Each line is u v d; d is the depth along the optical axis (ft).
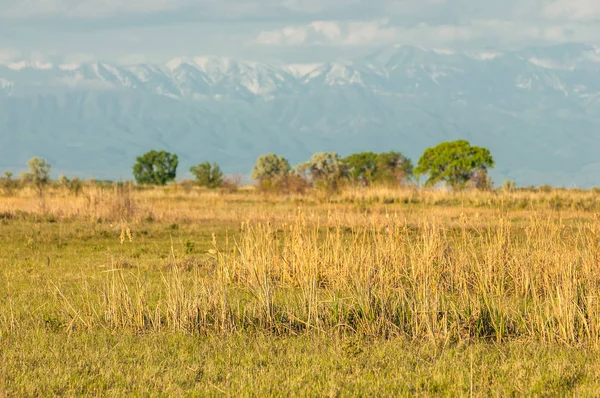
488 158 514.68
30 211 258.78
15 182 468.34
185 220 247.91
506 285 117.08
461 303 98.17
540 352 80.84
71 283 123.24
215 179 600.39
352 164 624.59
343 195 345.72
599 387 68.03
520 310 97.30
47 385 69.46
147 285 111.65
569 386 69.21
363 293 97.45
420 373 72.74
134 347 83.20
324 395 67.00
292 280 122.21
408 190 341.62
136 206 261.85
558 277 106.01
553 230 124.36
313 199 346.33
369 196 330.75
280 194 395.96
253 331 91.56
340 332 90.38
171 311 94.48
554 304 90.63
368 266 114.21
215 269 129.70
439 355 80.43
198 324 93.20
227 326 91.97
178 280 100.78
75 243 190.39
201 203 335.88
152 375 72.33
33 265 147.84
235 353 81.15
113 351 80.94
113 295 96.32
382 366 76.43
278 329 91.30
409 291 101.14
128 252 171.73
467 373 72.54
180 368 74.84
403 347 83.92
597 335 84.84
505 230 135.74
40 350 81.00
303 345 84.64
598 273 106.73
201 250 173.58
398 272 116.98
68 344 83.71
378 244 127.34
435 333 87.25
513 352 81.00
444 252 126.52
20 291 115.24
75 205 262.06
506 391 67.26
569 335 85.97
